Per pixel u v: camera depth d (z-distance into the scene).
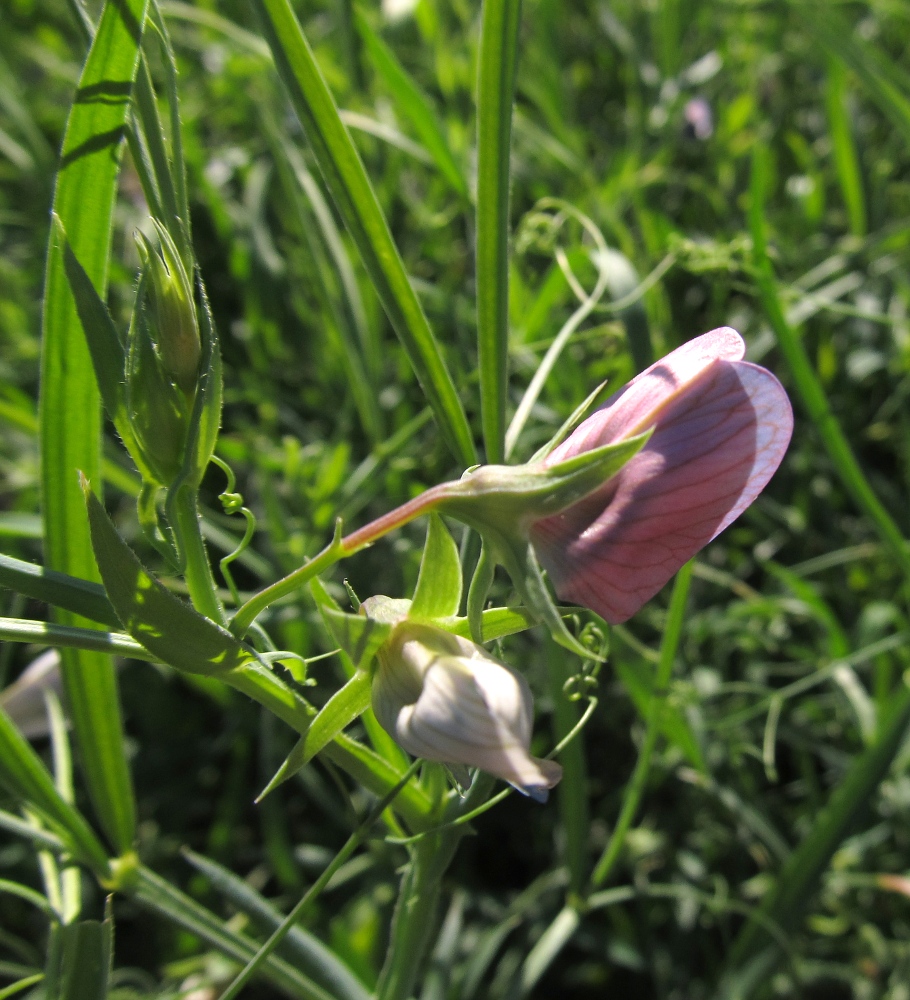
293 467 0.14
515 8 0.08
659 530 0.06
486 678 0.06
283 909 0.14
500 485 0.06
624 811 0.11
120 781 0.10
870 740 0.12
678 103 0.20
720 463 0.06
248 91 0.21
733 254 0.14
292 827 0.16
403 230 0.19
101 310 0.07
